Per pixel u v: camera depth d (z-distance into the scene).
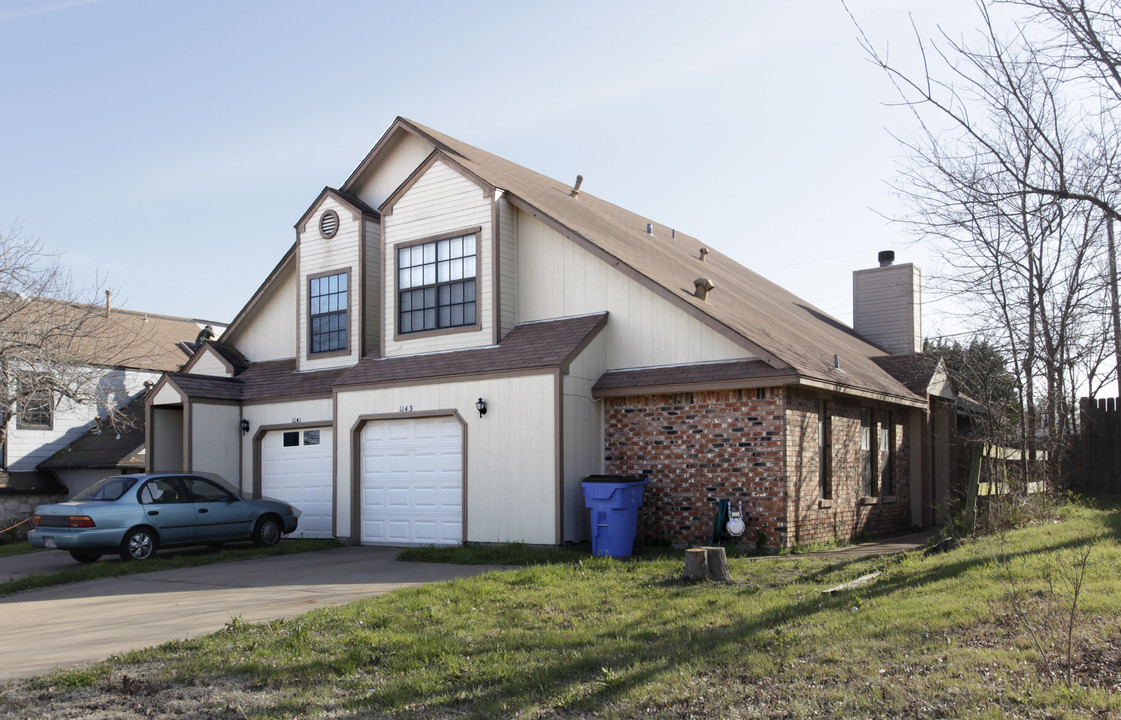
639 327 15.93
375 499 17.23
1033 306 16.84
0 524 26.03
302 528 19.30
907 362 20.94
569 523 14.75
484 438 15.66
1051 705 5.45
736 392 14.70
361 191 21.17
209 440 19.81
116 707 6.50
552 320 16.95
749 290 23.45
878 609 8.20
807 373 14.16
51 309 22.39
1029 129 8.17
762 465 14.34
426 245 18.05
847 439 16.77
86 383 24.02
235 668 7.31
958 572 9.90
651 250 20.30
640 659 7.04
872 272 27.83
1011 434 17.83
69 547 14.05
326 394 19.03
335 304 20.20
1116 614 7.50
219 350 22.17
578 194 23.53
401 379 16.77
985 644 6.86
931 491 20.22
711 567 10.77
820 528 15.30
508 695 6.36
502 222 17.25
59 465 27.00
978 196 8.81
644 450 15.45
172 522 15.02
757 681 6.31
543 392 14.98
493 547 14.54
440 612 9.27
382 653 7.69
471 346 17.12
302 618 9.20
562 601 9.66
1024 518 14.62
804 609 8.52
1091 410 22.53
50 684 7.11
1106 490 22.22
